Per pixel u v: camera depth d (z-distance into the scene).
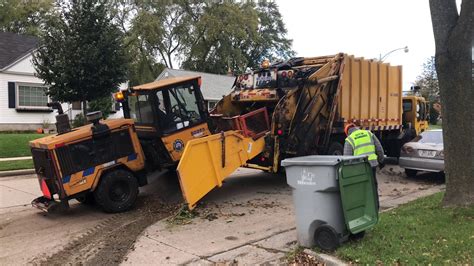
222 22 43.69
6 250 6.38
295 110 10.13
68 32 17.06
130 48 39.09
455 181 6.87
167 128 9.15
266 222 7.42
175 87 9.30
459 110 6.79
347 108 11.48
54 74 16.97
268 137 9.82
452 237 5.55
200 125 9.58
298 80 10.24
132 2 40.12
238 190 10.29
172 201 9.05
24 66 23.16
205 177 8.33
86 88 17.22
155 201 9.13
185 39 44.22
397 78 13.70
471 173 6.78
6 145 17.03
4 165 13.92
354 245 5.47
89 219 8.05
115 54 17.59
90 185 8.22
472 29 6.62
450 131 6.88
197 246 6.21
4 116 22.58
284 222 7.38
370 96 12.38
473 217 6.23
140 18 38.91
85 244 6.57
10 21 37.97
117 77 17.80
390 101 13.39
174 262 5.61
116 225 7.59
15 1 37.41
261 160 10.02
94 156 8.30
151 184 9.90
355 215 5.47
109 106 21.67
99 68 17.16
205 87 35.03
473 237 5.48
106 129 8.46
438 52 6.87
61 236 7.02
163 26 42.19
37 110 23.70
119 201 8.46
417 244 5.39
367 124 12.29
